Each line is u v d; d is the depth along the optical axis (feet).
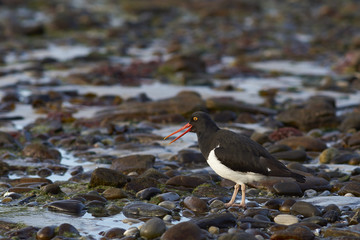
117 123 53.78
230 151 30.09
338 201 30.68
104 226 27.55
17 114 57.06
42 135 48.08
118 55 96.12
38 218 28.55
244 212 29.35
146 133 49.60
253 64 90.33
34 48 101.86
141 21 133.69
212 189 33.37
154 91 69.00
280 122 52.80
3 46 102.32
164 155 42.70
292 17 142.20
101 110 57.98
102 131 50.39
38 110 58.75
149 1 166.09
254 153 29.94
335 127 51.93
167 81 75.56
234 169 29.96
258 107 58.65
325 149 42.83
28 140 46.93
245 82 76.43
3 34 114.83
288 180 33.91
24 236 26.20
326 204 30.30
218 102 57.72
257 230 26.27
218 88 70.74
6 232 26.68
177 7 158.40
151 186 33.96
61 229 26.40
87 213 29.63
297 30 125.18
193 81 74.54
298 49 102.63
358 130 50.26
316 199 31.32
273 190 33.17
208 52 100.42
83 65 86.38
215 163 30.68
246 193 33.27
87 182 35.50
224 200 31.71
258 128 51.85
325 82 74.13
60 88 69.87
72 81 73.41
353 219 27.68
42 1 163.02
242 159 29.76
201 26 129.90
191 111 56.03
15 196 32.37
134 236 25.82
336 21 136.98
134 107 56.85
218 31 123.44
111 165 38.52
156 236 25.81
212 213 29.12
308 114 52.06
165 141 47.16
